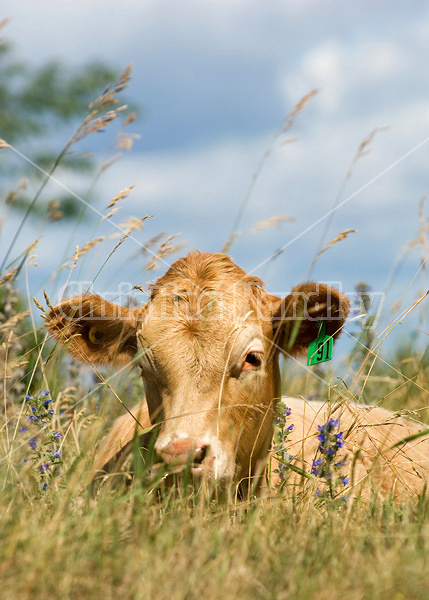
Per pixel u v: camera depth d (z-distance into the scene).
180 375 7.06
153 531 5.34
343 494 7.32
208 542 5.19
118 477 7.36
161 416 7.23
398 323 8.13
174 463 6.35
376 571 4.69
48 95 32.03
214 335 7.18
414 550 5.02
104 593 4.46
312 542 5.27
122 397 9.91
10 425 8.39
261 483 7.80
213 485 6.46
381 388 10.87
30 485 6.94
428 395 10.02
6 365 7.93
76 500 6.19
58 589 4.42
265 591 4.51
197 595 4.44
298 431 9.61
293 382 12.30
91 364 8.60
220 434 6.86
